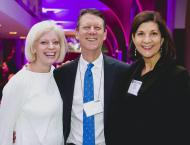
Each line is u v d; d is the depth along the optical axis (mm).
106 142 2650
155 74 2289
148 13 2363
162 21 2328
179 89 2137
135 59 2604
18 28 11945
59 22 20828
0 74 12617
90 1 17875
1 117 2500
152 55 2354
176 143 2145
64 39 2684
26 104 2516
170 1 6266
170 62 2268
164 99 2176
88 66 2766
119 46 20641
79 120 2695
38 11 15828
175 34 6004
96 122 2676
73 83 2768
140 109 2268
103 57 2852
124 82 2562
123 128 2432
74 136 2707
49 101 2596
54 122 2623
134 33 2414
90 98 2711
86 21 2676
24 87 2508
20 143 2496
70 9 19000
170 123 2150
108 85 2699
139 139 2262
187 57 5625
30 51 2580
